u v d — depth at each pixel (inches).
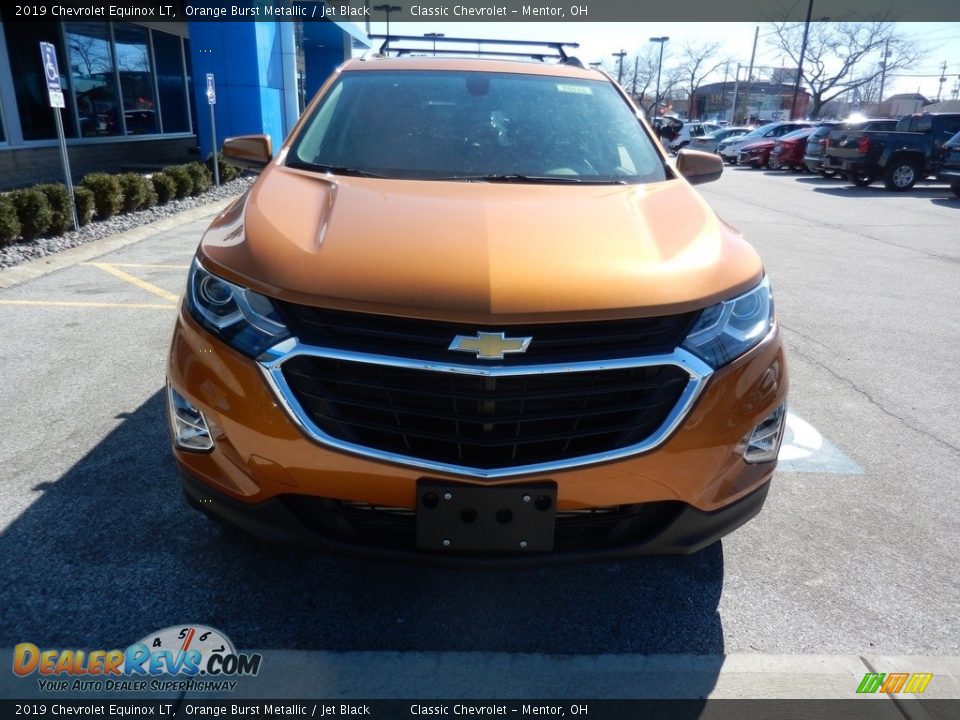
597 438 78.1
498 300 74.2
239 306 79.4
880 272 316.5
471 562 79.5
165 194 411.8
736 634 92.0
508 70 140.9
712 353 79.3
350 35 838.5
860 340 217.3
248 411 77.7
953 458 143.2
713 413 79.3
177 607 92.6
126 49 610.2
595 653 87.8
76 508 113.2
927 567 107.7
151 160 642.8
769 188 699.4
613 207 99.2
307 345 75.2
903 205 576.7
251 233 87.0
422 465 75.9
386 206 93.3
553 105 132.1
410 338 74.0
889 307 256.2
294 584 97.7
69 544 104.1
